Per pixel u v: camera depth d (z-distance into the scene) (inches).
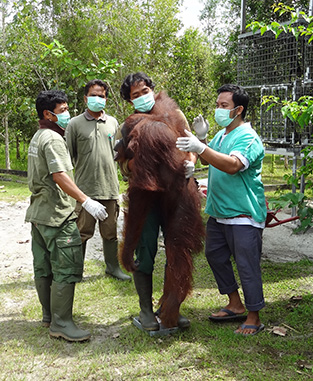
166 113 125.7
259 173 136.9
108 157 177.3
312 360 118.2
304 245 232.1
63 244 131.1
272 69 265.6
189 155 129.0
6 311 157.2
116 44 489.1
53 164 126.6
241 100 134.2
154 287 176.7
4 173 580.4
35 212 132.9
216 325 142.9
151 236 132.6
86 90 175.6
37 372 116.9
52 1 478.0
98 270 199.5
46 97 133.3
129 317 149.6
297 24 232.1
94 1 490.6
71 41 487.8
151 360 120.4
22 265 209.5
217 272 145.6
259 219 133.2
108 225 181.9
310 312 147.6
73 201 138.0
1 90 531.8
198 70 667.4
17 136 714.8
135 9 513.3
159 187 116.5
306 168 195.0
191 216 127.1
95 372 116.0
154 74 544.4
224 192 135.2
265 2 448.5
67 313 134.5
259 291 133.8
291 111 155.1
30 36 480.1
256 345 127.3
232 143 133.1
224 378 111.0
